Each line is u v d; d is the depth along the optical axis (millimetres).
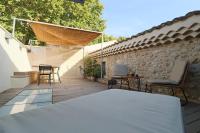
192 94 3820
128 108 930
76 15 13305
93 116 779
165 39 4535
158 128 648
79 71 11711
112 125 666
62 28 7094
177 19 4164
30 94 4707
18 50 7301
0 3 11055
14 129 609
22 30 12344
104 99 1169
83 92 5094
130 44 6262
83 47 11891
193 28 3662
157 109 917
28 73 7305
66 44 11172
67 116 775
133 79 6035
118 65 6254
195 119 2555
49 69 7473
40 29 7680
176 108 953
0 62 4750
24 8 11500
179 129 649
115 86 6500
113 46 8109
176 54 4305
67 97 4258
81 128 629
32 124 665
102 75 9148
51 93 4895
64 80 9516
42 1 11781
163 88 4715
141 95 1339
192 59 3846
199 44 3674
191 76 3855
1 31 4762
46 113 817
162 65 4773
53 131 598
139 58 5941
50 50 11078
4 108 3150
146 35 5488
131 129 630
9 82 5863
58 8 12203
